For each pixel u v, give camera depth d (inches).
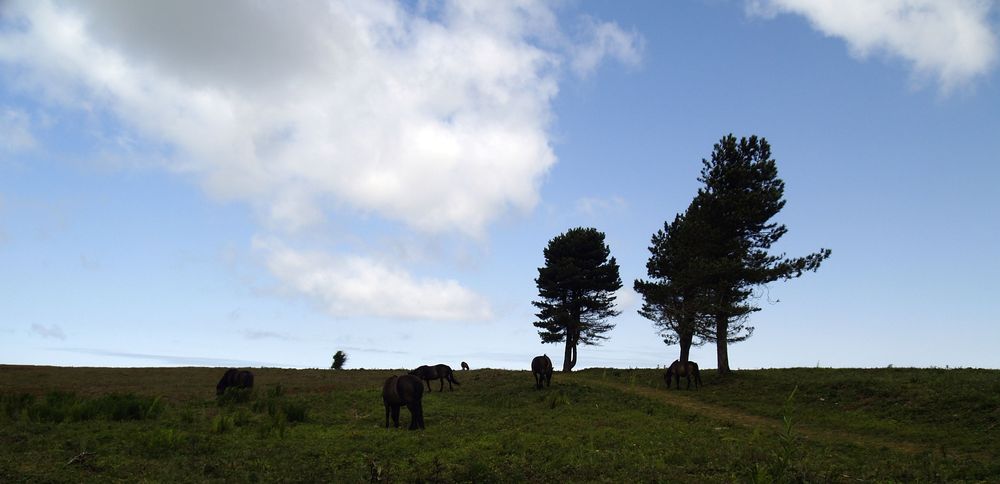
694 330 1626.5
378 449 655.8
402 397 839.1
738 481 488.4
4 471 494.9
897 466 572.1
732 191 1573.6
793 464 546.9
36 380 1545.3
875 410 994.7
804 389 1208.8
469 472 529.3
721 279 1512.1
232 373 1259.8
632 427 837.2
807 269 1446.9
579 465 555.8
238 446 660.1
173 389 1405.0
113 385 1475.1
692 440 716.0
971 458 653.9
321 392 1359.5
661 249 2044.8
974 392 948.6
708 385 1446.9
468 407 1113.4
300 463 574.6
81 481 474.0
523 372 1777.8
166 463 555.2
